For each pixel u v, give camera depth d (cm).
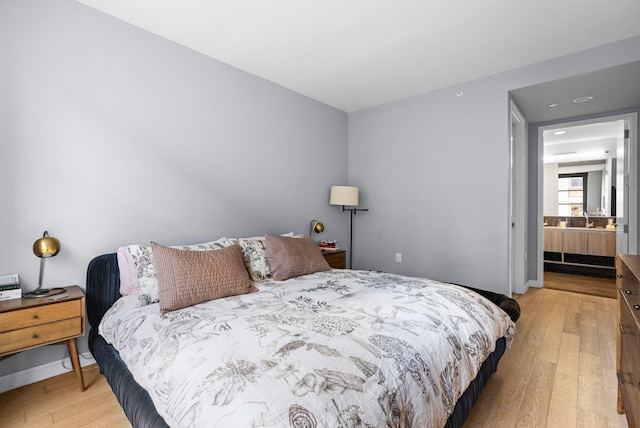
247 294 197
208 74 277
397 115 388
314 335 125
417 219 373
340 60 285
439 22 227
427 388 114
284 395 90
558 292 396
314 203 385
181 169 261
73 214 208
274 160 336
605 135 454
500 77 309
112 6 212
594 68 260
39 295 182
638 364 122
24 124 189
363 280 223
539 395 178
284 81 331
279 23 229
